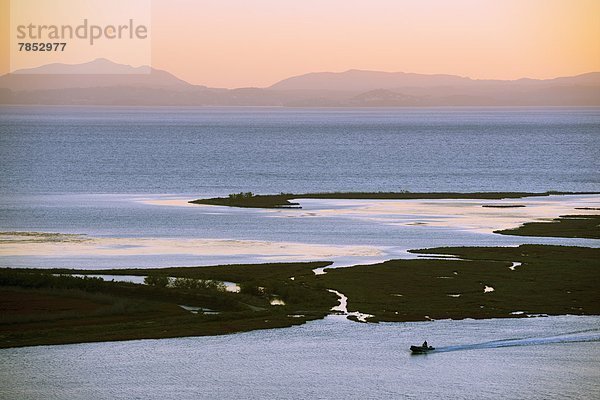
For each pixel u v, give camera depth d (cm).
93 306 14162
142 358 11694
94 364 11388
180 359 11638
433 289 15600
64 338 12362
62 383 10719
